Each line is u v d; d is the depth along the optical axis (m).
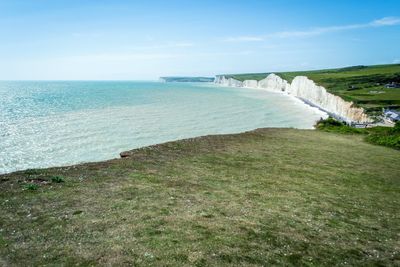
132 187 21.34
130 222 15.61
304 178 28.42
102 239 13.77
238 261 12.85
